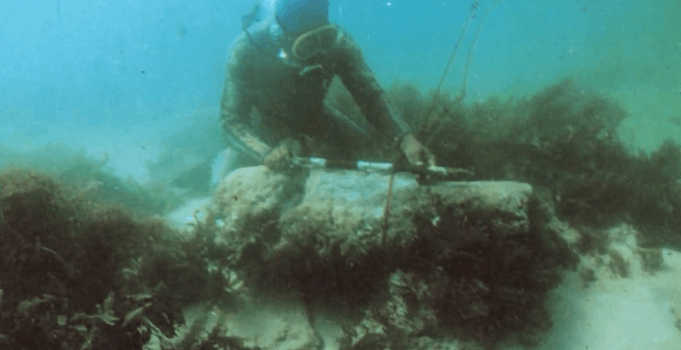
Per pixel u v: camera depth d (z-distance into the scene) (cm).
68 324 188
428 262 240
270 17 371
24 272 206
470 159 365
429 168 276
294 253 239
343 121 449
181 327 219
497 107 466
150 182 755
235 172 299
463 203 248
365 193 265
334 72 388
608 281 263
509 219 244
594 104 432
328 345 226
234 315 236
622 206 323
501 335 229
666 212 312
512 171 360
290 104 399
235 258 254
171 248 236
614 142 371
